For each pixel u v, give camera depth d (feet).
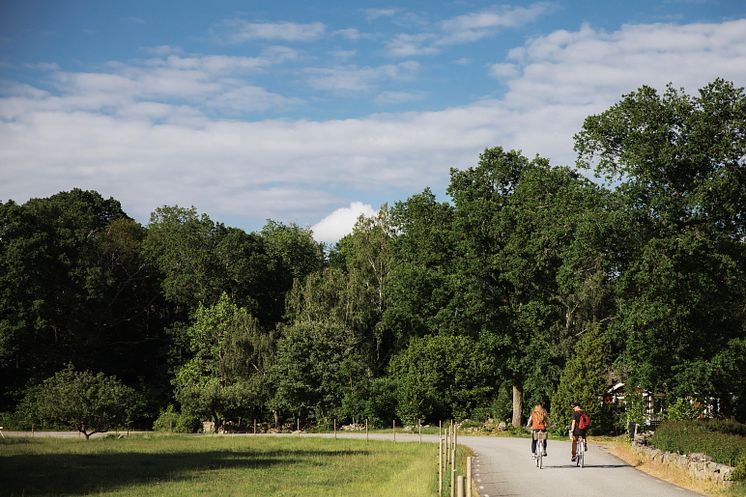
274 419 256.11
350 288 277.64
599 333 200.95
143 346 302.45
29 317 248.11
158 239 309.22
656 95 135.64
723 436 97.09
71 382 187.93
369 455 140.77
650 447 114.52
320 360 246.06
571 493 76.33
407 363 231.30
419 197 261.44
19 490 91.56
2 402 262.47
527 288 221.46
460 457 119.24
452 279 227.61
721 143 127.24
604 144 139.54
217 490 90.74
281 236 351.67
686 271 128.88
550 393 220.84
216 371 256.93
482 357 223.71
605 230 133.69
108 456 140.05
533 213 213.87
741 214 130.72
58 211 282.56
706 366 126.93
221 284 294.05
